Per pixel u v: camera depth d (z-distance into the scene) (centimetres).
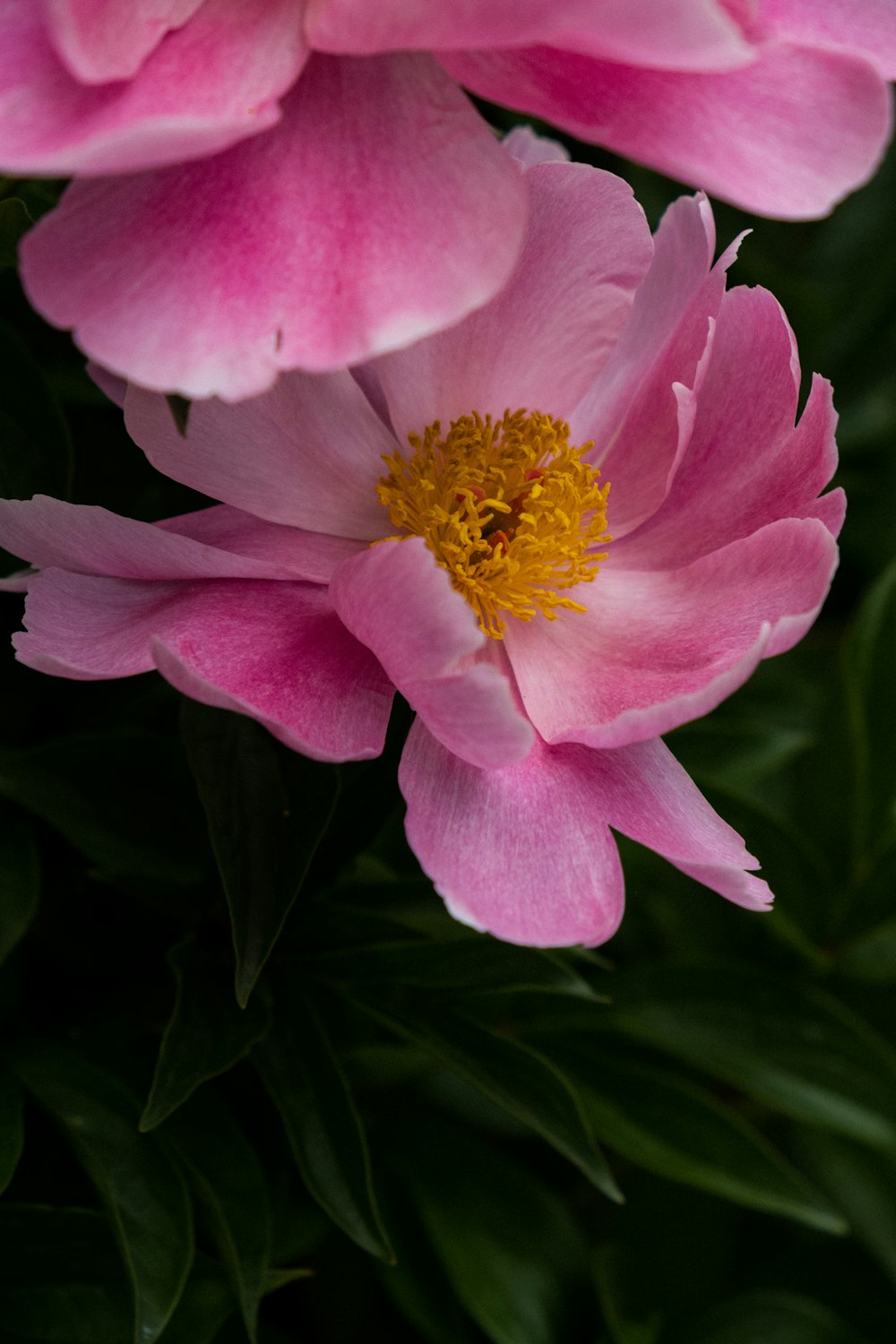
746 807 70
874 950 72
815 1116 67
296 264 52
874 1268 70
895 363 86
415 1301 65
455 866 55
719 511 59
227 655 56
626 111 53
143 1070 62
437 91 53
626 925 73
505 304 58
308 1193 64
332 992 62
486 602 59
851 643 72
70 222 52
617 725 56
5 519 55
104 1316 61
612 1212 70
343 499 59
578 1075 67
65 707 64
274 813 58
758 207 52
